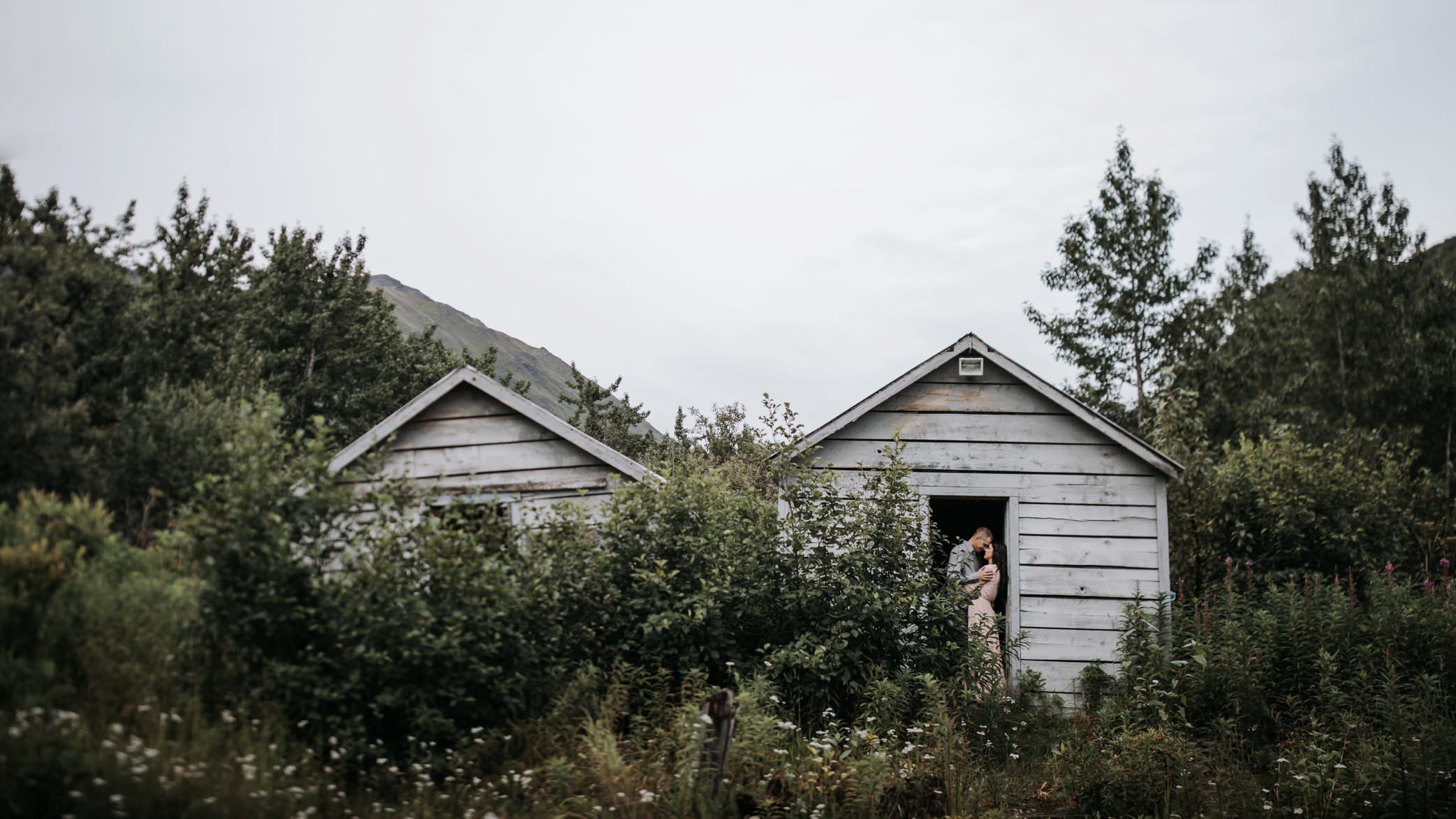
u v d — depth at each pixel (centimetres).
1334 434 2581
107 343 1190
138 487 1051
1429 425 2700
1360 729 848
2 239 1062
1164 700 965
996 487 1226
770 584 977
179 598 755
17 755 556
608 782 681
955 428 1239
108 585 768
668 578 925
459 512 838
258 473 739
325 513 752
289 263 2159
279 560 716
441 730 732
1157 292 2795
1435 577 1478
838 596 965
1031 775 877
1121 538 1211
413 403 1167
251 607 707
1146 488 1221
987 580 1243
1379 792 750
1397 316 2797
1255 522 1503
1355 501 1518
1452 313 2733
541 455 1181
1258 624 1027
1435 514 1758
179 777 584
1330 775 783
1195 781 793
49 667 652
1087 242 2852
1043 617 1195
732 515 1025
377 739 721
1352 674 962
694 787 686
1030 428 1238
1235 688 941
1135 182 2861
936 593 1020
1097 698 1120
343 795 634
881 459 1234
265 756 641
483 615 776
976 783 803
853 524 1000
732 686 913
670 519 977
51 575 696
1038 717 1077
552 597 852
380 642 731
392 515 822
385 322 2367
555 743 748
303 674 699
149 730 636
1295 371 2945
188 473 1064
